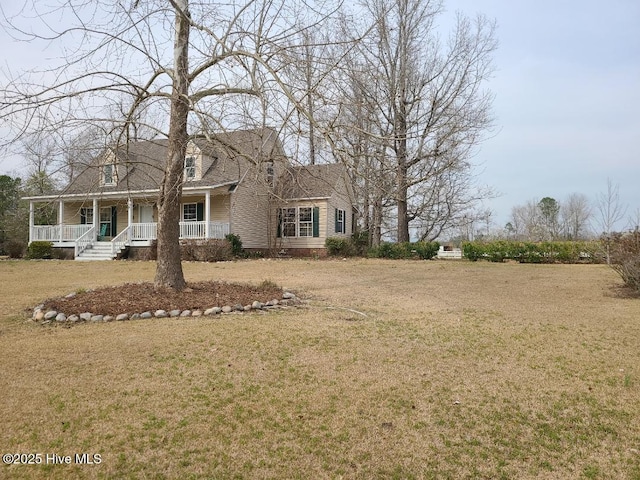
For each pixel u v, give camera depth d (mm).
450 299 9859
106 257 20750
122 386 4383
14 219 25250
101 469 2979
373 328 6895
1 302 8867
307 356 5414
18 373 4699
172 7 7684
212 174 21266
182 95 7543
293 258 21922
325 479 2947
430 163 22359
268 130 9047
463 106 23078
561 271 15750
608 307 8953
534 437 3566
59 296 9328
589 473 3072
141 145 21359
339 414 3883
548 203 50000
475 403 4164
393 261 20125
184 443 3350
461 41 27594
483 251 21156
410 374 4875
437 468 3117
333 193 23469
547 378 4820
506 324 7344
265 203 24203
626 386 4598
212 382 4535
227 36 7676
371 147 11344
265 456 3207
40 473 2910
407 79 21094
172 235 9094
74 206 25094
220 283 10461
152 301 8242
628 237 11469
